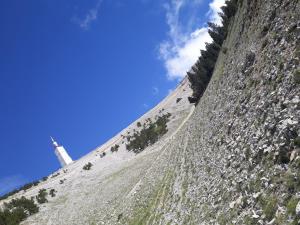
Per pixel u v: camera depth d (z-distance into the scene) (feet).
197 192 89.97
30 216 272.92
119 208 175.42
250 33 103.04
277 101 63.72
